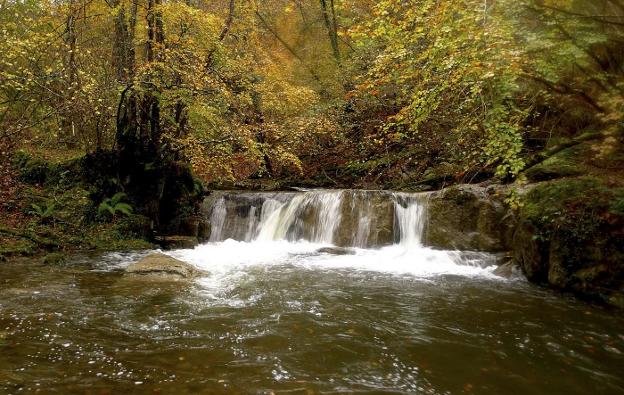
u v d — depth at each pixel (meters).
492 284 6.78
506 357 4.08
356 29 6.86
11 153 10.99
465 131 9.28
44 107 11.50
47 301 5.30
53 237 8.56
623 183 6.40
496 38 5.50
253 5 13.88
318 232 10.45
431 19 6.08
